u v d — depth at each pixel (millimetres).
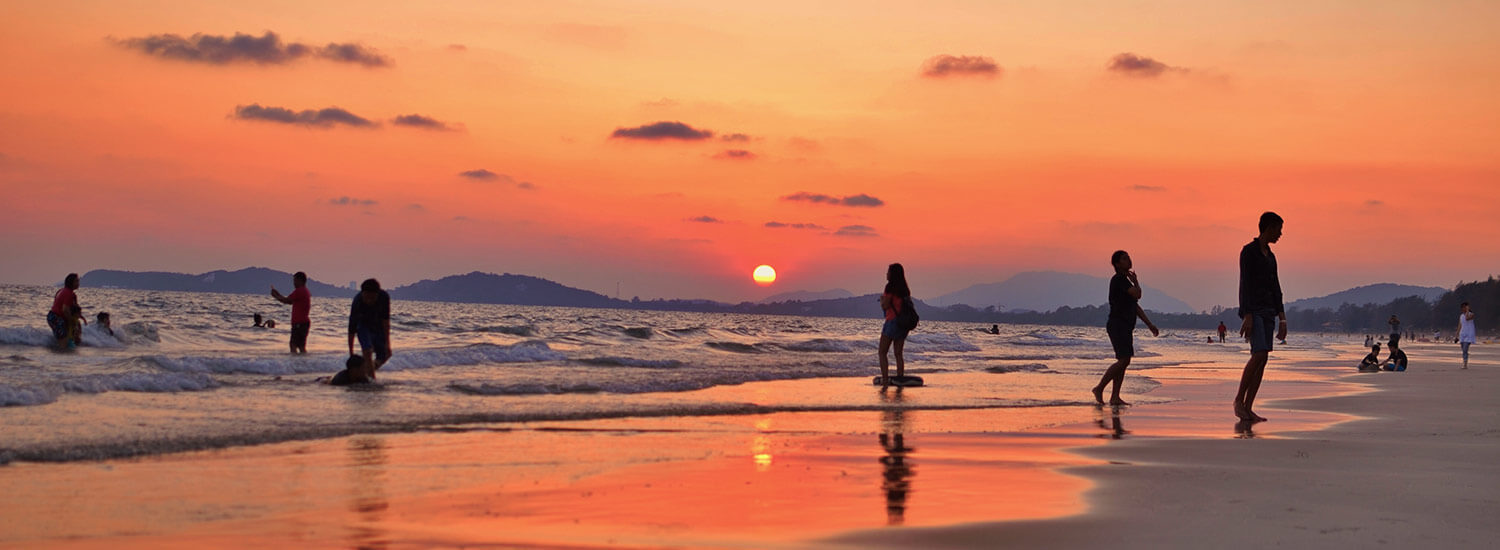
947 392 12930
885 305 14094
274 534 4215
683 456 6734
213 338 23484
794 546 4137
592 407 9789
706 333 40594
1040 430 8656
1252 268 10102
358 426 7852
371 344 12664
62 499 4883
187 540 4086
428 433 7664
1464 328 24719
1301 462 6629
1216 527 4473
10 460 5938
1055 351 31531
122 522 4406
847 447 7340
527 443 7254
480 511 4773
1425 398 13023
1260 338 9953
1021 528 4473
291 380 12172
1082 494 5344
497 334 33094
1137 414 10438
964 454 7012
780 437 7910
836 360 20797
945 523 4594
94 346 19688
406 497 5102
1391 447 7488
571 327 48094
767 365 18000
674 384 12820
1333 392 14250
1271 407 11508
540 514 4727
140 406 8922
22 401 8852
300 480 5531
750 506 4988
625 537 4266
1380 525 4504
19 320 32000
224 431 7312
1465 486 5598
